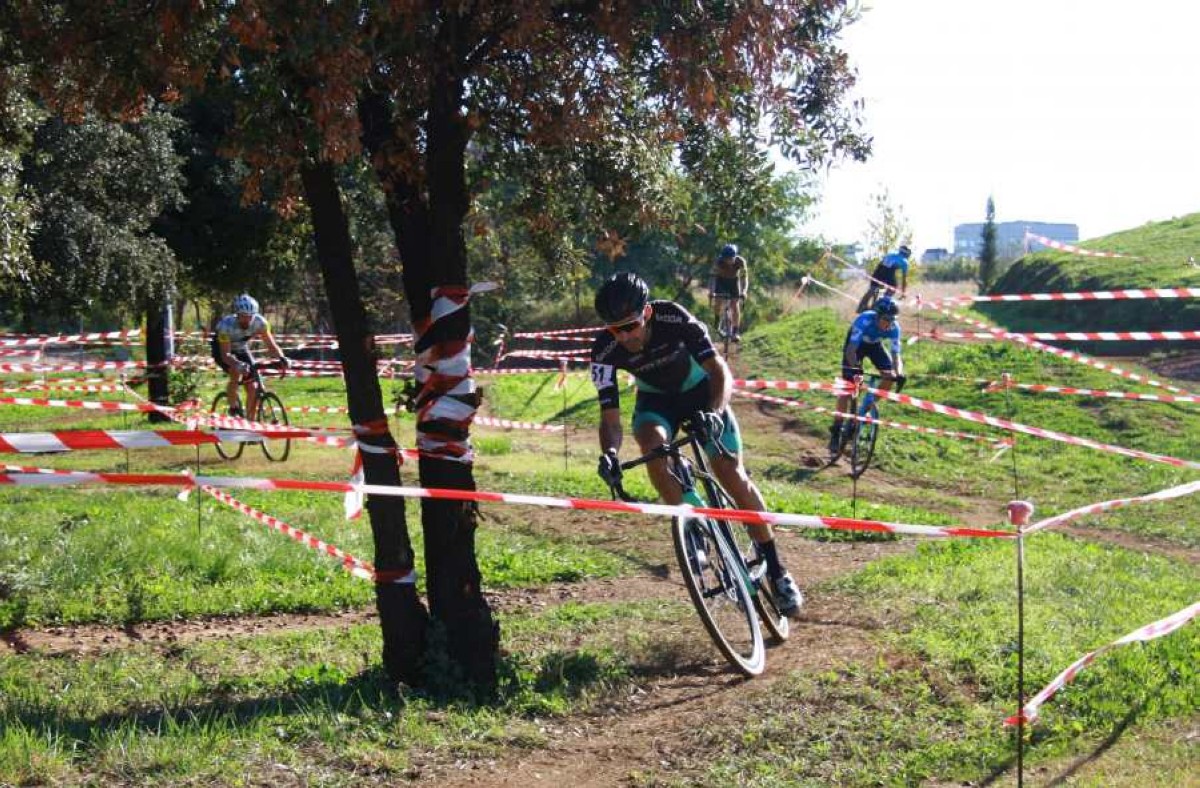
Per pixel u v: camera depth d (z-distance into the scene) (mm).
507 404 22781
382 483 5438
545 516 10641
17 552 8305
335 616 7465
